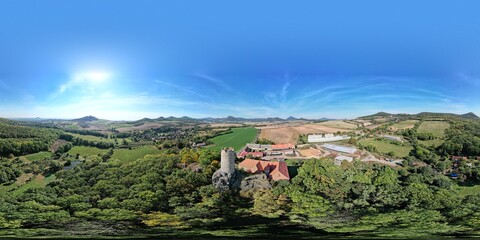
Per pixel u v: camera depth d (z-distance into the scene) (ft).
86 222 154.10
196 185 152.35
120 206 151.23
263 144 168.35
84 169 159.53
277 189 147.95
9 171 153.58
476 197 139.74
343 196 146.61
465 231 145.89
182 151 164.96
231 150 149.48
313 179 149.38
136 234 158.51
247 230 155.12
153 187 153.38
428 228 146.82
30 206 149.28
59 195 152.66
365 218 147.13
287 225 152.87
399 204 144.56
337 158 154.61
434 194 142.92
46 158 163.43
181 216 152.46
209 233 157.48
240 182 150.10
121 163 162.30
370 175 148.77
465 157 153.38
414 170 150.61
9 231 154.92
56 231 155.94
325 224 150.00
